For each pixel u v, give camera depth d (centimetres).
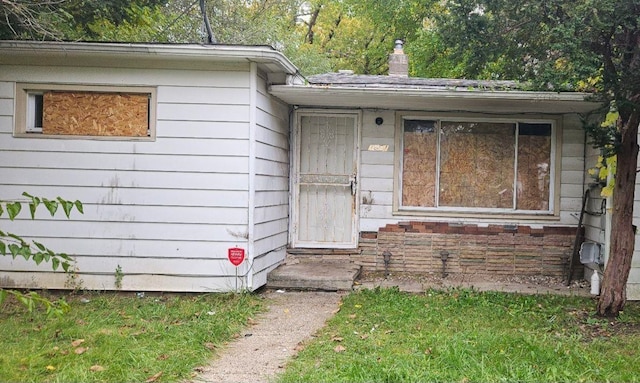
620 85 594
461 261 952
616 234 680
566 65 620
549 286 877
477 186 957
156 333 565
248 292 755
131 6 1050
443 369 461
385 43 2586
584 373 461
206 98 761
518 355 498
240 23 1994
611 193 763
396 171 960
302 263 945
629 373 465
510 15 641
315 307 720
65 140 762
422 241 958
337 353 516
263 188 812
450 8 668
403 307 699
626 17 553
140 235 764
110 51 735
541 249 943
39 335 552
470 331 575
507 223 949
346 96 848
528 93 808
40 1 785
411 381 434
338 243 977
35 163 763
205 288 761
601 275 845
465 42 680
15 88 764
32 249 757
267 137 831
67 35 985
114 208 764
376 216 965
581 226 930
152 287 763
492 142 956
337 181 978
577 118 938
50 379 437
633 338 583
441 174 961
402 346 531
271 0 2466
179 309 676
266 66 772
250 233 759
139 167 762
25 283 764
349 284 812
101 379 439
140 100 766
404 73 1162
